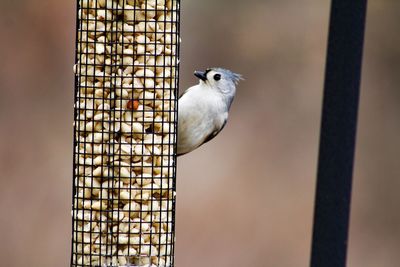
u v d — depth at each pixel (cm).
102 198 825
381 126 1872
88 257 827
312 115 1833
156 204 831
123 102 826
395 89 1934
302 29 1956
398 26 1995
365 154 1820
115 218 826
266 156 1723
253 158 1703
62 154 1611
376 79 1947
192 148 938
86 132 827
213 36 1947
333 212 654
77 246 828
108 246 826
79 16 823
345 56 647
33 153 1603
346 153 651
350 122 649
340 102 649
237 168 1670
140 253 828
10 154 1591
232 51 1941
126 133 827
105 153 825
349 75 648
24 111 1684
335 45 649
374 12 2003
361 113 1892
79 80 826
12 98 1700
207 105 926
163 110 832
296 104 1859
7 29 1748
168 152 835
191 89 944
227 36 1948
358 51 647
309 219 1594
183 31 1945
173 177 841
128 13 821
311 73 1914
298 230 1580
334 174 653
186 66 1908
